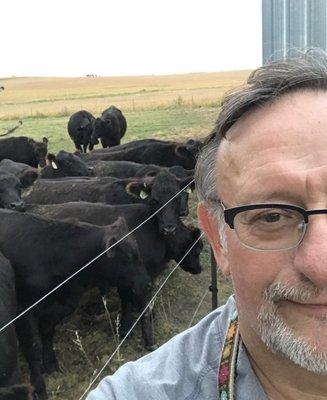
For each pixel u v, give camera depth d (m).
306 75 0.26
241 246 0.25
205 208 0.30
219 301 1.45
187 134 4.50
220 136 0.28
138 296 1.20
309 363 0.24
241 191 0.25
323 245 0.23
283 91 0.26
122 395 0.28
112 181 1.74
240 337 0.28
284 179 0.24
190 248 1.48
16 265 1.12
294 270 0.24
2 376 0.88
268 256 0.24
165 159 2.59
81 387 1.08
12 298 1.03
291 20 1.83
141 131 4.98
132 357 1.19
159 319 1.35
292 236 0.24
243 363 0.28
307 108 0.25
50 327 1.15
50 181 1.85
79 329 1.30
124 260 1.17
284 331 0.24
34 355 1.07
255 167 0.25
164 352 0.30
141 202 1.53
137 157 2.60
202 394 0.28
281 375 0.27
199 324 0.32
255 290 0.25
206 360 0.29
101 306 1.40
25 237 1.14
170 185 1.46
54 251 1.13
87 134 4.39
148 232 1.41
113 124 4.28
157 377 0.29
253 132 0.25
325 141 0.24
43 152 3.25
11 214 1.21
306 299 0.23
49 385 1.09
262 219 0.24
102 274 1.18
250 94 0.26
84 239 1.15
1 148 3.21
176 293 1.50
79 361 1.17
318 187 0.23
